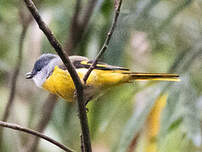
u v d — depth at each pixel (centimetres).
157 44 1205
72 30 1220
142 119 995
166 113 987
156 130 988
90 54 1184
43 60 1034
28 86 1296
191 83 1006
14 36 1262
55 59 1012
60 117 1266
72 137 1273
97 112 1178
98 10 1110
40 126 1258
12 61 1263
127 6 1138
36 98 1291
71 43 1216
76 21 1214
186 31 1194
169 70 1052
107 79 971
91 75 964
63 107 1270
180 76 1024
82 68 973
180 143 1039
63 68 973
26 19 1180
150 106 1000
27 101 1293
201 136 946
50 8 1241
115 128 1196
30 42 1259
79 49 1215
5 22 1260
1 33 1259
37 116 1277
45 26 696
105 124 1153
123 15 1125
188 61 1052
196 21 1205
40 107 1279
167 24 1123
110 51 1117
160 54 1227
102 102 1182
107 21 1188
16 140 1235
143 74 974
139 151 988
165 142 1011
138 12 1112
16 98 1288
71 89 977
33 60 1267
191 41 1175
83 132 775
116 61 1112
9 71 1252
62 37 1233
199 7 1223
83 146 808
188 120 961
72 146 1270
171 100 991
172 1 1180
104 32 1188
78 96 761
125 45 1134
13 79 1171
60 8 1234
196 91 1005
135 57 1226
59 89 991
